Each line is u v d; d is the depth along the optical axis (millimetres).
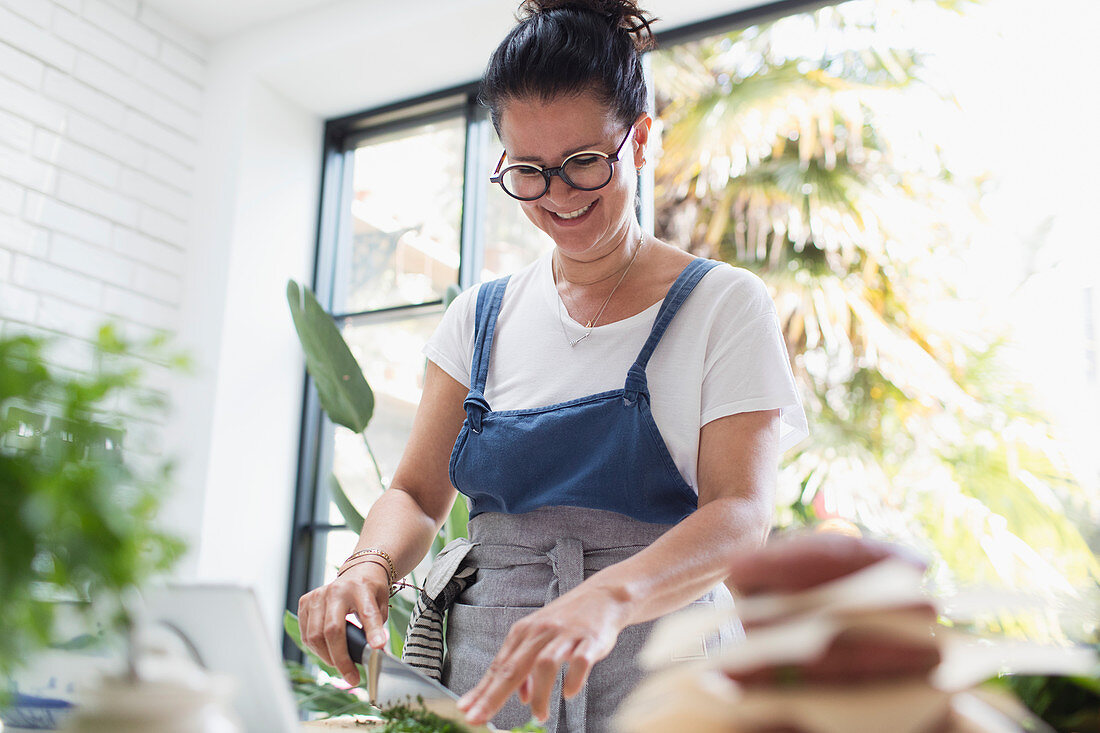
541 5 1330
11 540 414
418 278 3768
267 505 3514
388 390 3730
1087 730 458
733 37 5500
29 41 3090
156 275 3441
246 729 625
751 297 1237
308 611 1048
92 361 467
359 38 3492
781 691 318
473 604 1261
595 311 1328
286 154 3783
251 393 3506
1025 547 4383
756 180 5492
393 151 3939
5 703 465
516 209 3838
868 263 5191
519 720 1118
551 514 1244
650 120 1355
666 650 336
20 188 3010
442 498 1406
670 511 1214
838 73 5336
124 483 451
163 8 3568
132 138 3414
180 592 595
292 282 2359
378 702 874
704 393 1224
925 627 314
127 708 435
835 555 321
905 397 4922
